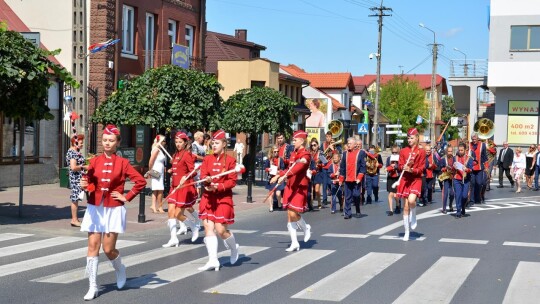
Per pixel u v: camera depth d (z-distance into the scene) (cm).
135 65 2839
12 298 777
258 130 2627
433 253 1127
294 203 1131
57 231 1315
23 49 1361
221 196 962
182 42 3272
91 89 2553
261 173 3058
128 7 2816
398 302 771
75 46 2622
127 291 817
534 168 2788
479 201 2156
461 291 834
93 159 788
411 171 1265
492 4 4012
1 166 2150
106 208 782
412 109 8031
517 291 836
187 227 1408
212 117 2058
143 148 2823
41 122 2338
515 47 3981
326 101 5312
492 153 2777
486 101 5462
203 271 948
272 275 923
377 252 1131
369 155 2141
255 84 4203
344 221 1609
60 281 870
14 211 1598
